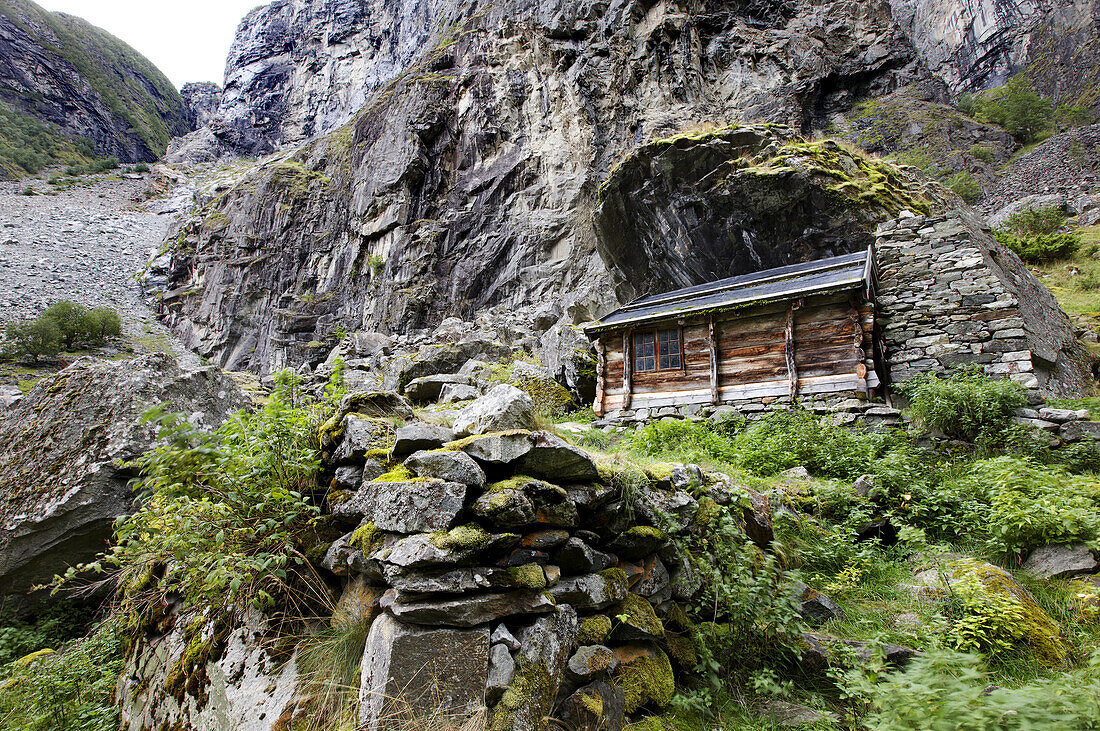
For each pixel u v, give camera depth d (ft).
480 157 120.47
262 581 11.27
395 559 9.29
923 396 29.22
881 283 37.29
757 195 56.44
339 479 12.32
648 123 102.53
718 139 60.03
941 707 8.13
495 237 112.88
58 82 318.86
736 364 37.73
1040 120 163.22
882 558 18.93
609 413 42.24
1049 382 35.88
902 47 137.69
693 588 13.96
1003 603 13.62
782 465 25.90
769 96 109.40
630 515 12.94
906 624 14.25
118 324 129.59
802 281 37.04
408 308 111.24
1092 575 15.48
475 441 10.80
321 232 138.62
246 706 10.12
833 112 124.88
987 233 40.57
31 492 18.35
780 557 16.53
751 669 13.08
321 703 9.53
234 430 12.83
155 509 13.26
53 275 161.07
